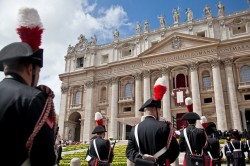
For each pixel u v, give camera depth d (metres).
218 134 33.28
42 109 2.40
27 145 2.20
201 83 47.53
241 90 44.19
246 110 43.91
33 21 2.92
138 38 57.44
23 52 2.65
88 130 55.62
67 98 62.19
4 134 2.24
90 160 8.91
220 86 44.75
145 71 52.56
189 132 8.08
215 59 46.34
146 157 4.50
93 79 59.62
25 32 2.87
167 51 51.03
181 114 47.41
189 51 49.28
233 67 46.00
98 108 57.31
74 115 61.31
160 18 56.41
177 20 54.50
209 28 50.28
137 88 53.00
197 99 46.06
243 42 45.72
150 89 51.50
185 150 8.25
